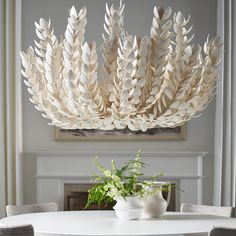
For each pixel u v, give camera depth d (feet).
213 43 9.50
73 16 8.46
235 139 19.33
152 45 8.39
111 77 8.63
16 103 20.65
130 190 12.80
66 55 8.59
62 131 21.33
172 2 21.47
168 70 8.77
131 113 8.91
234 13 19.34
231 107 19.74
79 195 20.93
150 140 21.15
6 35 20.70
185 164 20.72
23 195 21.30
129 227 11.63
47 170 20.98
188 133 21.20
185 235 10.89
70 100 8.96
